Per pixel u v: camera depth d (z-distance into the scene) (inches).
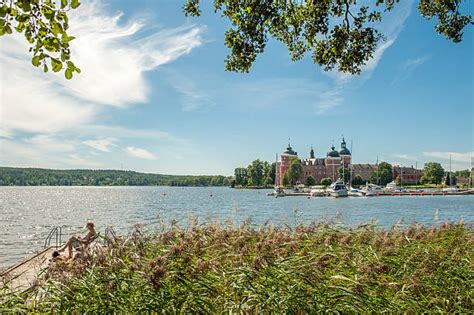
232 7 344.2
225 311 205.6
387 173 6879.9
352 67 380.5
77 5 174.6
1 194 5910.4
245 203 3289.9
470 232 440.1
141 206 2928.2
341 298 205.9
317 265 235.5
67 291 207.8
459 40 366.6
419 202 3336.6
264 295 206.2
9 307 206.7
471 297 238.7
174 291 209.8
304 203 3235.7
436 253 305.7
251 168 7755.9
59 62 183.0
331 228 399.2
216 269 247.1
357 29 364.5
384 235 355.6
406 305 218.7
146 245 282.4
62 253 501.4
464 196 4495.6
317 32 355.3
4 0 170.1
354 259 276.4
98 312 197.2
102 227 1375.5
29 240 1041.5
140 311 196.9
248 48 346.3
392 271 271.4
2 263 723.4
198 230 346.3
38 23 178.7
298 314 198.2
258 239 320.2
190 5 353.4
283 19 352.8
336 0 335.9
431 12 367.2
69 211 2428.6
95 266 233.8
